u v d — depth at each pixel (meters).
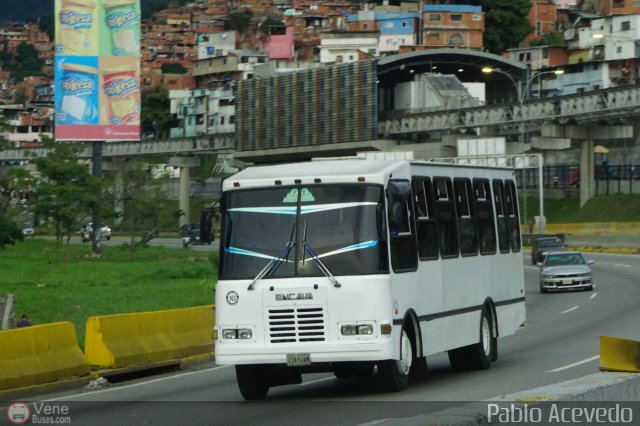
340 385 29.94
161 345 36.72
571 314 54.75
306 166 27.33
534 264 104.81
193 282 83.31
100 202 131.38
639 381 20.58
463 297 30.91
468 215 31.92
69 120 126.69
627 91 131.25
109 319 34.81
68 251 132.88
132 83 127.38
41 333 31.56
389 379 26.36
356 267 25.59
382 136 176.25
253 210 26.48
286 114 191.88
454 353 32.09
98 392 30.69
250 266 26.09
